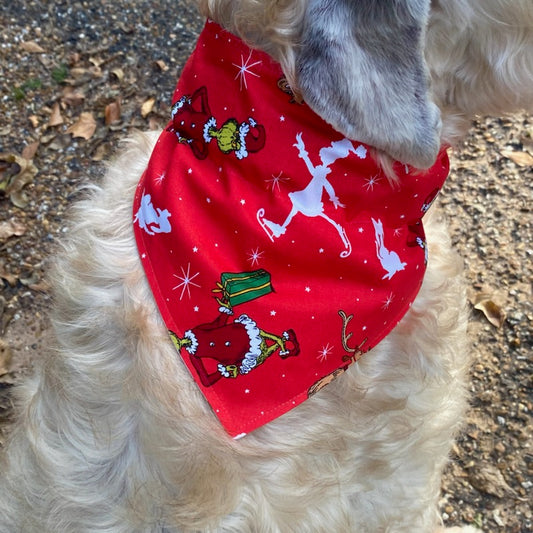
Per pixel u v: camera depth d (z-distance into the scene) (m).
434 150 0.42
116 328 0.45
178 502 0.43
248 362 0.43
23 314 0.92
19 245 0.97
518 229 0.94
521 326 0.87
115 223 0.48
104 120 1.07
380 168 0.44
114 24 1.16
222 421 0.43
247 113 0.42
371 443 0.50
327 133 0.42
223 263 0.42
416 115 0.41
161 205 0.43
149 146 0.55
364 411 0.49
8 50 1.12
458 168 1.00
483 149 1.01
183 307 0.42
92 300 0.46
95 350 0.45
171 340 0.43
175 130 0.46
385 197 0.45
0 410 0.84
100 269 0.46
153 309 0.44
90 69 1.11
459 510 0.79
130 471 0.44
